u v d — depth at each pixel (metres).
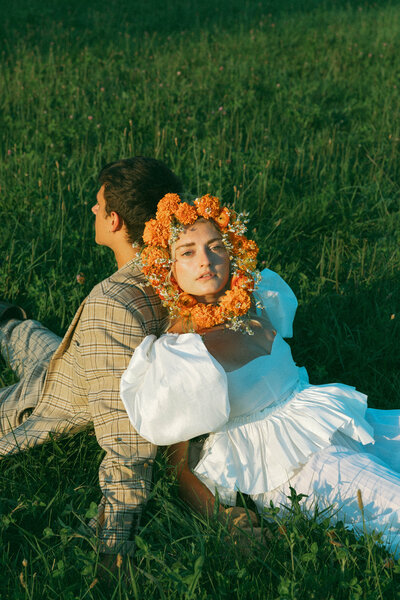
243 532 2.41
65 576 2.33
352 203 5.65
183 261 2.54
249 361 2.62
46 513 2.72
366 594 2.17
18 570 2.42
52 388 3.00
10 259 4.55
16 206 5.26
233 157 6.21
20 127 6.96
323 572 2.28
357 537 2.46
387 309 4.21
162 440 2.44
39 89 8.12
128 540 2.45
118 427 2.54
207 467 2.62
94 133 6.84
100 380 2.59
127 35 11.02
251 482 2.60
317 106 7.49
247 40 11.06
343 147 6.60
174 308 2.60
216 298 2.66
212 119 7.21
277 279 3.20
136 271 2.72
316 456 2.63
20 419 3.18
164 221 2.54
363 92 8.54
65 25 12.04
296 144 6.60
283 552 2.40
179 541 2.56
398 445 2.89
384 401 3.60
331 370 3.89
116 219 2.82
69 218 5.07
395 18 12.24
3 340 3.91
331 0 14.40
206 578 2.34
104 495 2.50
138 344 2.56
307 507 2.56
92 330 2.58
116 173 2.80
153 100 7.68
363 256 4.68
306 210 5.35
